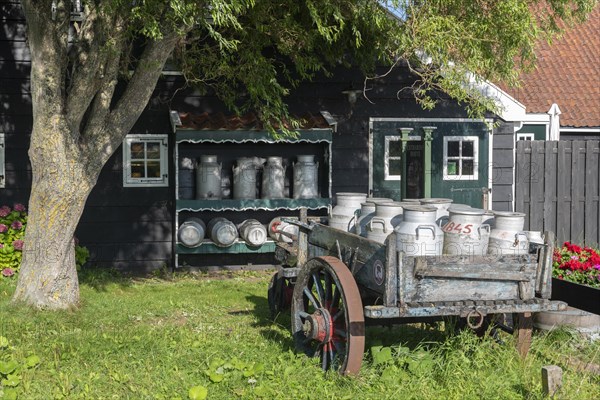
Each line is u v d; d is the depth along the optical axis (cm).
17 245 1073
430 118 1314
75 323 817
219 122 1184
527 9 1000
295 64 1178
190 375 628
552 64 1709
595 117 1592
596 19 1855
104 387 602
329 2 927
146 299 976
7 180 1175
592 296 577
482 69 1049
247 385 605
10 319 802
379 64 1283
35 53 829
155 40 827
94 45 823
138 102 875
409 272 580
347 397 565
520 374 609
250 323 847
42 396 576
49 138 839
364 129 1295
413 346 700
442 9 989
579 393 568
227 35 1055
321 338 632
